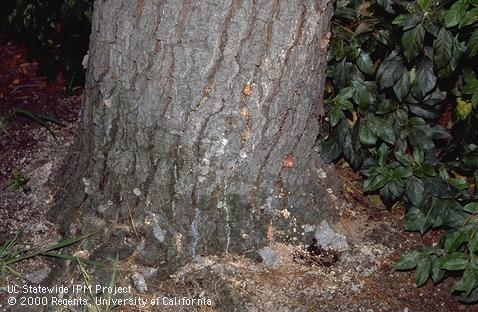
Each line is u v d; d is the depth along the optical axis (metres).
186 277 2.01
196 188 1.99
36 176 2.31
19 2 2.63
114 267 1.94
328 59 2.09
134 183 2.02
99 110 2.02
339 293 2.03
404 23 1.92
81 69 2.80
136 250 2.02
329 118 2.16
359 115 2.16
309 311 1.97
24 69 3.06
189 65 1.88
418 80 2.06
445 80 2.17
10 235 2.17
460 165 2.21
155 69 1.90
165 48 1.88
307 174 2.12
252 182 2.02
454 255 1.95
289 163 2.04
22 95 2.88
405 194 2.18
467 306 2.07
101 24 1.96
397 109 2.18
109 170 2.04
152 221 2.02
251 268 2.04
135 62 1.92
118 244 2.02
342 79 2.13
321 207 2.16
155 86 1.92
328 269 2.09
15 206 2.25
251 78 1.90
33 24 2.71
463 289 1.93
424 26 1.92
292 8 1.86
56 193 2.23
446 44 1.94
